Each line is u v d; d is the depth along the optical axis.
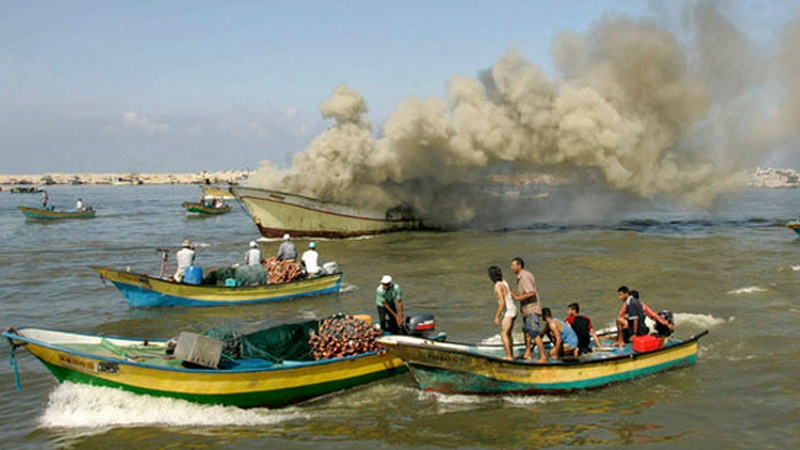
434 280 26.38
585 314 19.92
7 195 131.88
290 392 12.89
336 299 23.44
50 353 12.64
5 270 30.78
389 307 15.29
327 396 13.41
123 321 20.48
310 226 42.91
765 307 20.03
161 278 21.86
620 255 31.75
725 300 21.19
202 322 20.28
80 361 12.51
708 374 14.20
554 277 26.20
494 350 14.49
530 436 11.30
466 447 10.93
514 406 12.74
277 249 37.88
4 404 13.14
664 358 14.27
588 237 40.41
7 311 22.09
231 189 41.78
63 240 43.97
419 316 15.07
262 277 23.27
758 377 13.90
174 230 51.47
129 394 12.51
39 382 14.43
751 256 30.84
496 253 33.72
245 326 19.67
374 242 40.59
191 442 11.27
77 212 64.06
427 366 13.16
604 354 14.23
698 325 18.06
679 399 12.84
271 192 41.47
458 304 21.70
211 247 39.28
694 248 34.12
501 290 13.17
